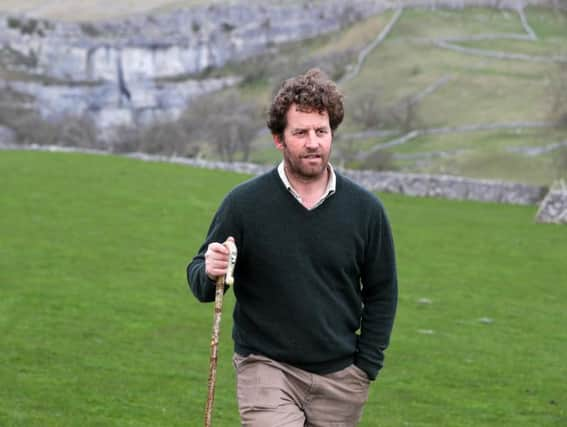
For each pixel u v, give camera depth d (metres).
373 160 167.00
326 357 9.24
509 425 17.53
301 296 9.09
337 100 9.02
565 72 187.88
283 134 9.06
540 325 27.08
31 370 19.66
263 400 9.09
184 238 38.84
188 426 16.38
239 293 9.38
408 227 45.22
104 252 35.09
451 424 17.42
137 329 24.41
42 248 35.06
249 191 9.20
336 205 9.18
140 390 18.70
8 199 45.19
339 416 9.46
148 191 50.38
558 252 39.72
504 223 47.75
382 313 9.48
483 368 22.00
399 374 21.20
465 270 35.28
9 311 25.42
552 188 54.59
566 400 19.47
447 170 189.12
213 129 184.50
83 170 55.84
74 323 24.56
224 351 22.69
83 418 16.44
